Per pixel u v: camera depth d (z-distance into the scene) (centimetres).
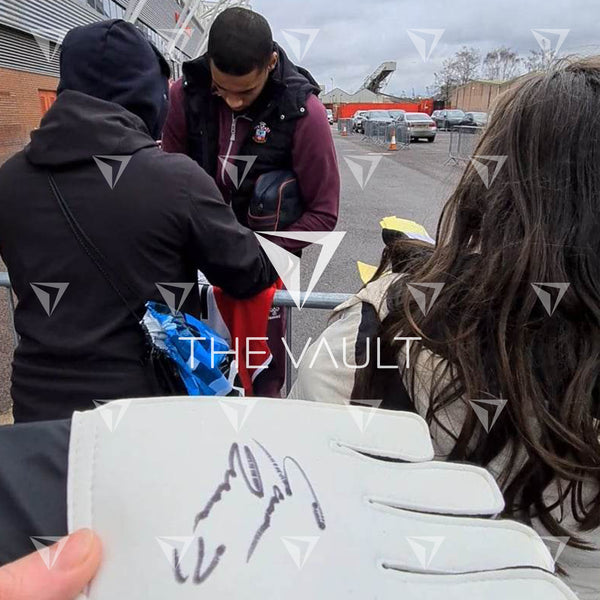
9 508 39
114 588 36
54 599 35
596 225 63
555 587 42
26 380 111
